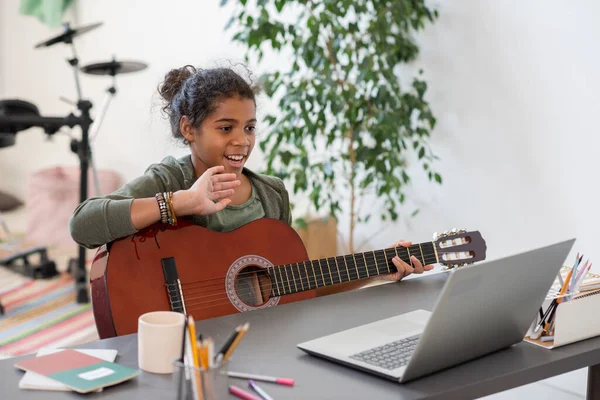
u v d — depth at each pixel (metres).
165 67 5.23
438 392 1.18
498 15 3.12
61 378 1.19
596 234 2.85
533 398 2.62
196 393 1.08
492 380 1.25
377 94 3.30
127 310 1.65
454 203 3.45
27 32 6.09
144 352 1.25
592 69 2.78
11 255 4.40
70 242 5.03
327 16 3.19
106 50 5.67
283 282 1.81
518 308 1.32
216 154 1.86
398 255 1.85
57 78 6.02
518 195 3.14
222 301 1.73
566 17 2.85
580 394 2.62
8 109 4.04
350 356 1.29
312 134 3.30
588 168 2.84
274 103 4.27
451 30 3.33
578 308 1.43
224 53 4.75
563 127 2.92
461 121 3.35
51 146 6.12
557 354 1.37
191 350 1.10
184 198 1.70
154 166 1.92
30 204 5.15
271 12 4.25
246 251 1.81
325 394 1.16
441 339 1.20
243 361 1.30
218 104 1.83
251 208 1.99
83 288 3.91
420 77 3.52
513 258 1.22
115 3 5.52
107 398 1.14
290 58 3.90
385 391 1.18
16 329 3.50
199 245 1.77
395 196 3.76
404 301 1.68
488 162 3.26
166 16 5.13
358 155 3.35
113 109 5.63
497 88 3.17
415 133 3.54
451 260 1.87
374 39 3.30
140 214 1.69
